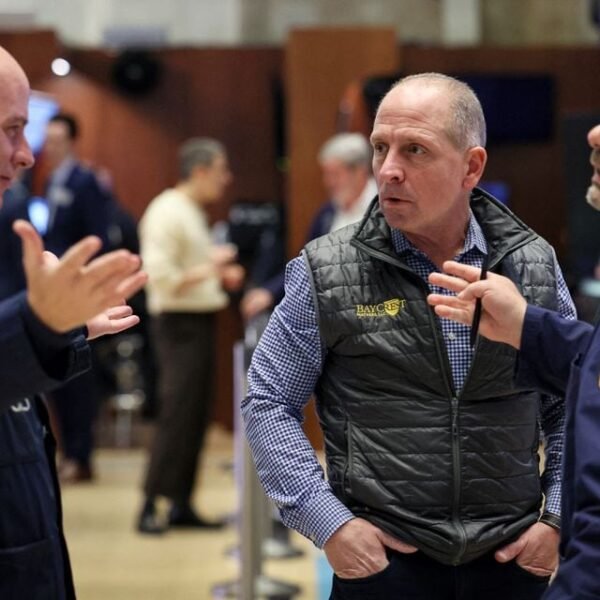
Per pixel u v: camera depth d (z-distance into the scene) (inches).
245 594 322.7
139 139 737.6
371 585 179.5
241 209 693.3
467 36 763.4
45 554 164.7
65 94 733.9
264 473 183.3
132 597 375.2
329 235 189.6
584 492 138.9
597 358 144.6
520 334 157.0
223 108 739.4
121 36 766.5
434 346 178.9
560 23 754.8
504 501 180.4
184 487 460.8
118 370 690.8
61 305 120.1
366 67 600.4
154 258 458.3
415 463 178.5
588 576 135.8
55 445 173.5
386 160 180.5
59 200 540.7
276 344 186.7
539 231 716.7
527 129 711.1
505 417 180.7
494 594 182.1
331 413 185.5
